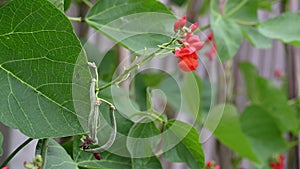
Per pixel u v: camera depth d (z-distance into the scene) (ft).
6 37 2.33
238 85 6.49
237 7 4.02
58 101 2.35
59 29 2.29
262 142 5.45
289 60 5.54
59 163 2.65
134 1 2.91
